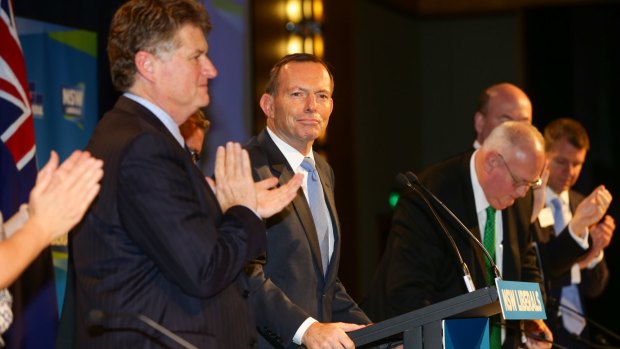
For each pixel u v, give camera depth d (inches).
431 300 210.4
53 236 115.0
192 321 130.5
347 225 438.9
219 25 341.4
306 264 177.5
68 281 137.9
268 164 183.0
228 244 129.6
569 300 271.7
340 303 186.9
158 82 135.5
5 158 206.8
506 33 533.3
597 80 506.0
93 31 258.1
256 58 356.8
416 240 212.1
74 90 250.1
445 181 215.9
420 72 546.6
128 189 127.1
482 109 267.9
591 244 266.7
